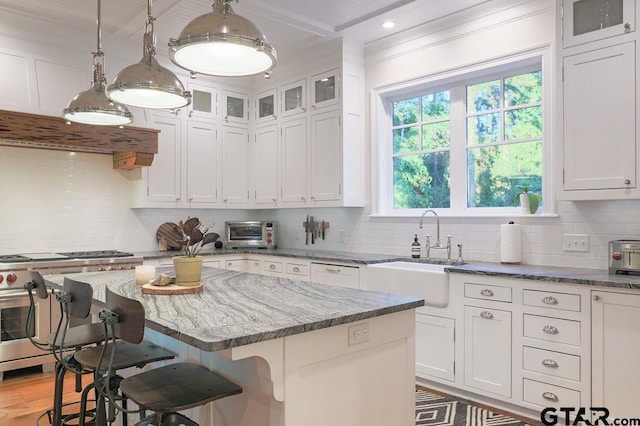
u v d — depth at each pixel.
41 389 3.26
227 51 1.83
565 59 2.84
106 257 3.88
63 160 4.20
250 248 5.06
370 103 4.34
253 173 5.21
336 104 4.27
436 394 3.15
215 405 1.82
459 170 3.81
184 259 2.13
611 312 2.39
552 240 3.19
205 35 1.67
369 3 3.51
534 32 3.28
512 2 3.37
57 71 3.85
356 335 1.71
